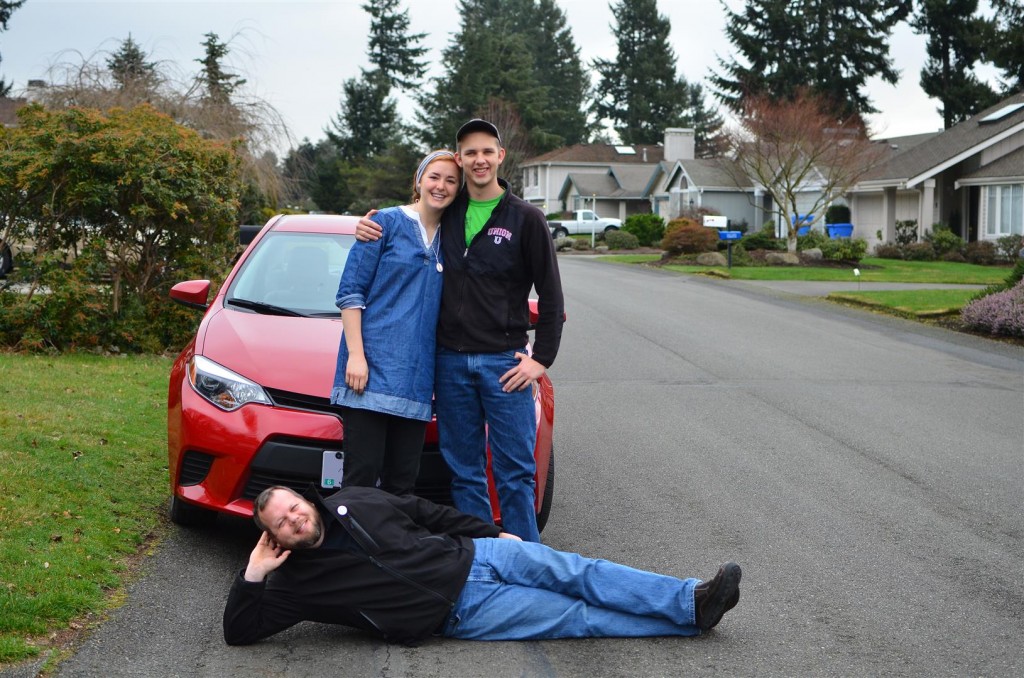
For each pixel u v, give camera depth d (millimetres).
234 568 4926
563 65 93438
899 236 36906
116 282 11141
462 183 4715
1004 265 31922
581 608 4234
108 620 4180
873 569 5242
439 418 4770
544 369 4711
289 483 4863
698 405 9648
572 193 65500
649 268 30531
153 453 6727
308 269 6293
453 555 4156
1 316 10281
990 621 4535
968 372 11891
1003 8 50500
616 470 7250
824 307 18797
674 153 64812
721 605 4203
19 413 7109
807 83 56969
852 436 8414
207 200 11055
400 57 83625
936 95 56312
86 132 10570
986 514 6281
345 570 4000
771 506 6395
